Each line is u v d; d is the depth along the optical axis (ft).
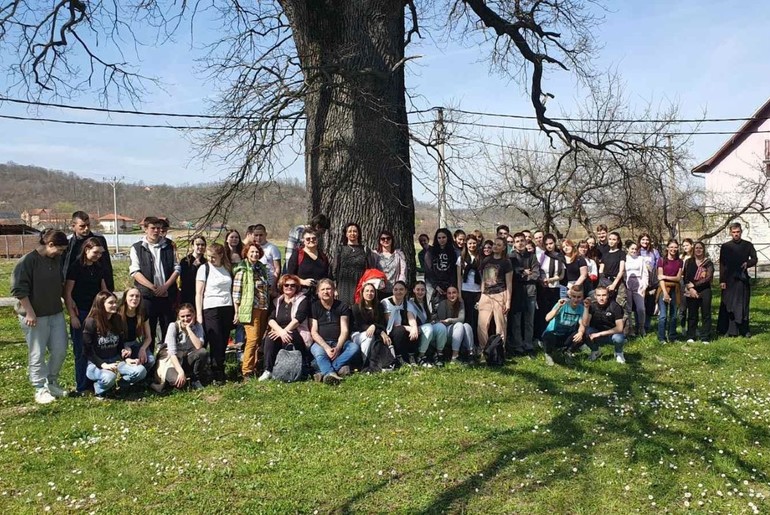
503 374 27.89
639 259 36.78
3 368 30.89
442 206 36.52
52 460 18.60
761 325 42.39
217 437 20.27
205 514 15.39
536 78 41.57
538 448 19.40
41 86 41.75
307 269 28.86
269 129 30.99
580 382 26.99
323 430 20.90
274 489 16.69
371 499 16.15
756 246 102.37
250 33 39.37
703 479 17.58
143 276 27.48
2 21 36.37
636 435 20.68
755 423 22.35
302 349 27.78
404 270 30.86
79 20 39.55
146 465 18.21
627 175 48.96
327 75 30.68
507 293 30.45
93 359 24.81
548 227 69.15
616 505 16.06
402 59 31.09
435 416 22.24
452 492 16.55
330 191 32.50
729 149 104.42
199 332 26.86
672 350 33.32
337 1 32.68
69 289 25.46
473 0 38.55
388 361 28.35
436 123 35.83
